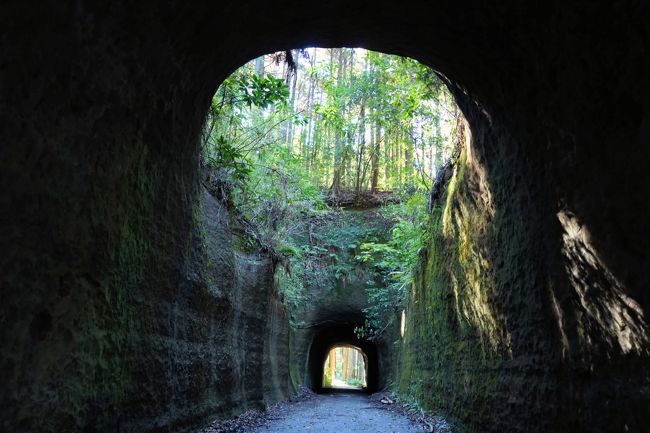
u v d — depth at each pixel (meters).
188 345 6.79
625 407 3.29
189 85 5.38
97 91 3.59
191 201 6.56
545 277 4.49
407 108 11.56
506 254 5.50
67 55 3.12
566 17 3.50
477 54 5.07
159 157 5.17
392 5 5.07
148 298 5.18
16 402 3.01
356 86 15.88
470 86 5.78
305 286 20.27
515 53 4.45
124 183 4.37
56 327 3.43
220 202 8.97
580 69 3.55
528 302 4.89
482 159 6.24
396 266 15.91
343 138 20.45
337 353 64.94
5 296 2.83
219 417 8.42
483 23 4.55
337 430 8.88
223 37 5.20
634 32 2.92
